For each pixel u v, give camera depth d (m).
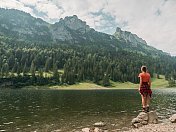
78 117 20.42
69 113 23.30
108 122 17.56
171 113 23.17
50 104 33.94
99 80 192.88
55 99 45.66
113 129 14.42
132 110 26.52
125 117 20.56
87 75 197.75
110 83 186.62
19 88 143.50
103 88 155.38
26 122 17.36
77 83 171.38
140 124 14.51
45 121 17.97
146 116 14.63
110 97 54.97
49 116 20.97
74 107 29.67
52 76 176.88
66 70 184.62
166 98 51.56
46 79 166.12
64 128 14.99
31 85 154.25
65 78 173.38
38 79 161.62
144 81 13.67
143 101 14.55
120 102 39.00
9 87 145.75
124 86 178.38
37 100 42.50
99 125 15.88
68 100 43.06
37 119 19.00
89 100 43.56
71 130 14.28
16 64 196.12
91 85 164.00
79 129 14.65
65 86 156.12
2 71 162.75
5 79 151.88
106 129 14.50
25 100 42.41
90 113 23.44
